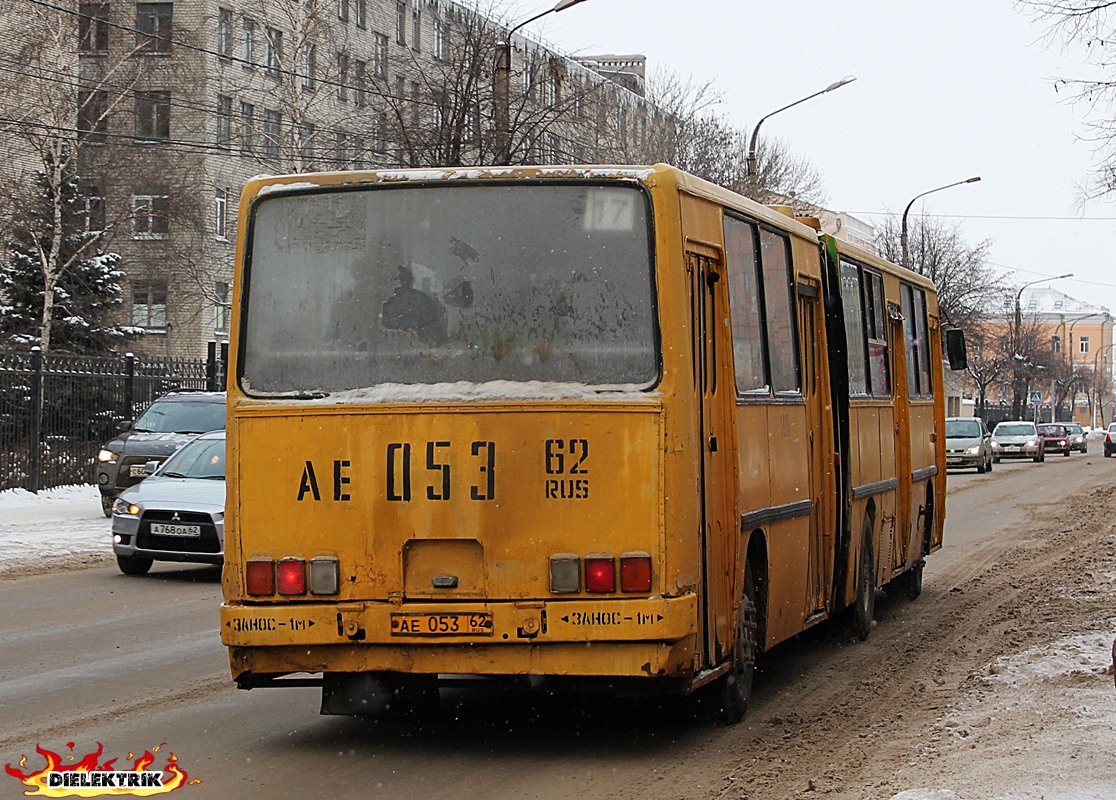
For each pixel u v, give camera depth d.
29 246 40.66
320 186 8.55
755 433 9.61
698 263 8.64
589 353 8.20
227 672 11.29
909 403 15.65
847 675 11.47
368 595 8.12
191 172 50.03
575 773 7.93
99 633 13.26
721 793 7.40
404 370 8.33
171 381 32.34
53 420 29.27
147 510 17.36
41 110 41.59
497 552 8.02
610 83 42.41
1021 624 13.79
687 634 7.93
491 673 7.96
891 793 6.93
